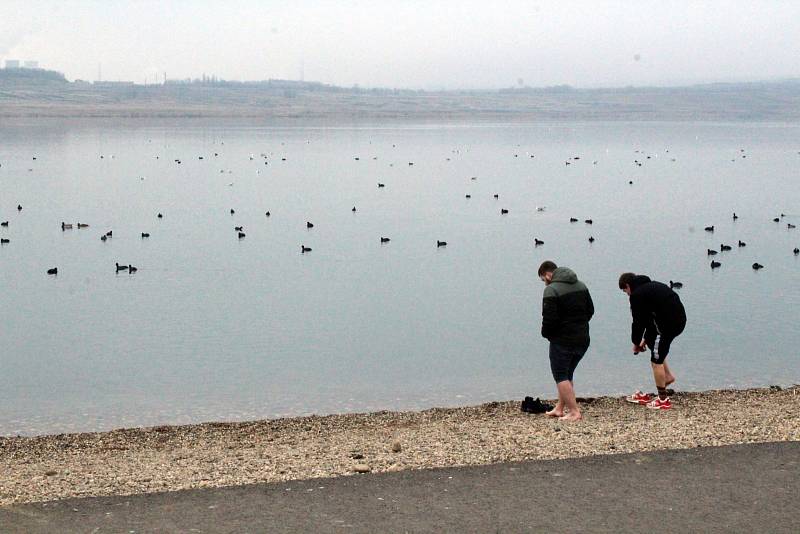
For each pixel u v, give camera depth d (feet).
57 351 99.76
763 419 55.72
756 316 114.83
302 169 383.65
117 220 218.59
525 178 345.92
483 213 237.04
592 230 204.95
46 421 73.82
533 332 108.68
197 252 172.96
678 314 60.75
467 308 123.85
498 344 102.12
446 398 79.97
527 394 81.20
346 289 137.90
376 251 175.32
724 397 67.82
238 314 119.55
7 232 197.67
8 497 41.32
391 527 36.27
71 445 60.70
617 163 427.33
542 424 57.06
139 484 42.96
